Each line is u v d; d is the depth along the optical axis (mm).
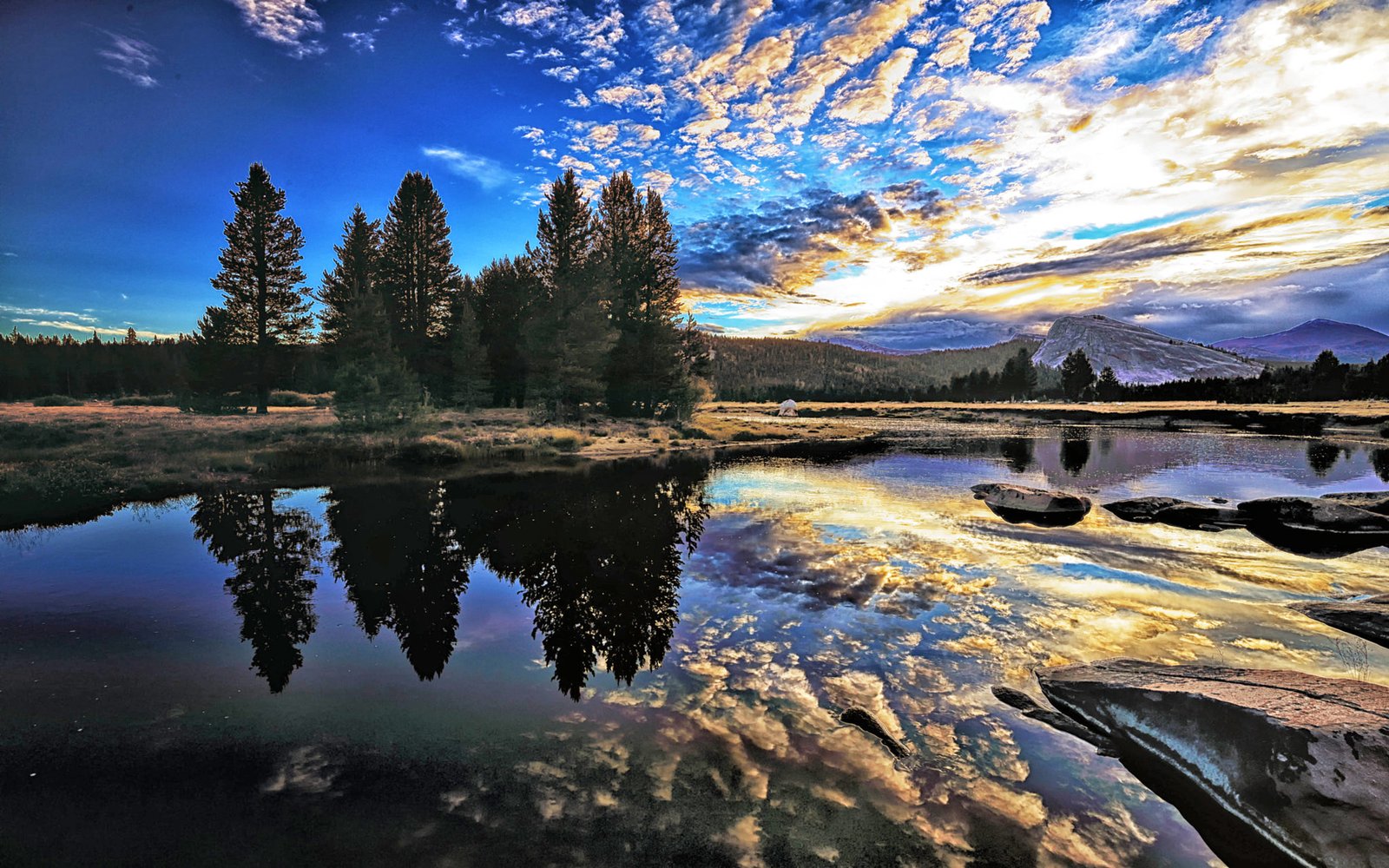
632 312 43656
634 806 3830
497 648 6496
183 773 4121
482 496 15875
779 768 4277
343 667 5969
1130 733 4691
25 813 3668
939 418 66688
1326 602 7941
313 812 3723
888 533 12141
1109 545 11195
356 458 21594
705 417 55688
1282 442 35594
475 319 44031
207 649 6367
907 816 3781
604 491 16906
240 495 15711
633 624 7219
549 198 47969
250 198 39938
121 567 9391
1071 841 3582
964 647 6570
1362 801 3570
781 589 8641
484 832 3551
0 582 8609
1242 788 3918
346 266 50594
